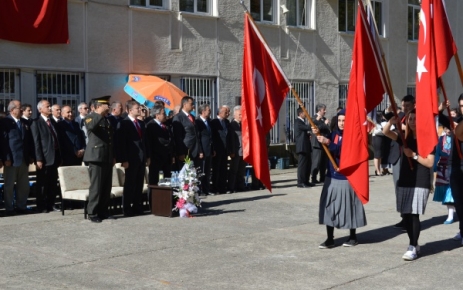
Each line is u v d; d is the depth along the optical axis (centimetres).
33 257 886
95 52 1702
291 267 841
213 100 2009
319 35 2348
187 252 925
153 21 1830
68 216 1210
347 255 909
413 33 2812
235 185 1616
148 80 1703
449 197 1111
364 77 871
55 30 1609
